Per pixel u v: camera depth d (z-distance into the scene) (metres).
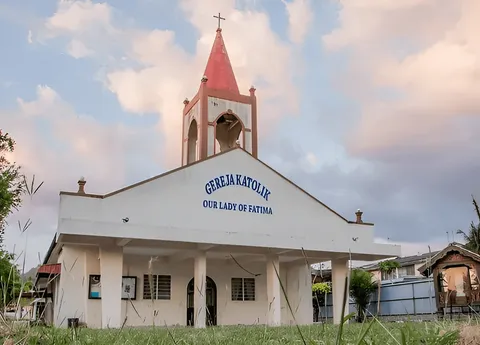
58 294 16.44
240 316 20.83
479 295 17.05
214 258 20.64
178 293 19.67
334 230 20.17
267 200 19.22
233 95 21.94
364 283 24.08
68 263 16.64
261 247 17.11
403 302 23.14
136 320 18.53
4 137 13.46
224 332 6.72
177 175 17.73
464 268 18.33
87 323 16.19
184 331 7.55
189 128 23.03
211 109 21.39
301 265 21.86
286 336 5.10
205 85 21.58
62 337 3.91
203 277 16.75
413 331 2.72
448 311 18.09
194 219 17.64
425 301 21.98
